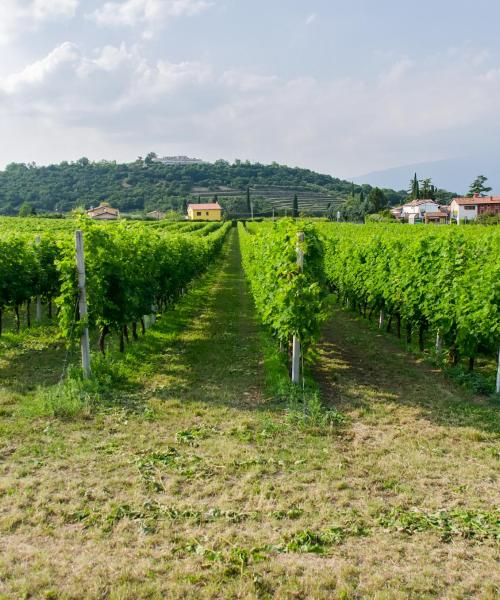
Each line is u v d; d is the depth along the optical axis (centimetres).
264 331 1268
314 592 357
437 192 13312
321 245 983
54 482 509
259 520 448
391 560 393
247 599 349
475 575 375
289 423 668
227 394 785
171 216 9306
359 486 507
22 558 394
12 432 628
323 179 19050
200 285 2209
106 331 984
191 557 396
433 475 531
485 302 807
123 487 503
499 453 585
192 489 500
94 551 403
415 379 884
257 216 11181
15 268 1175
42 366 938
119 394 778
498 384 794
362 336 1259
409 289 1064
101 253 913
